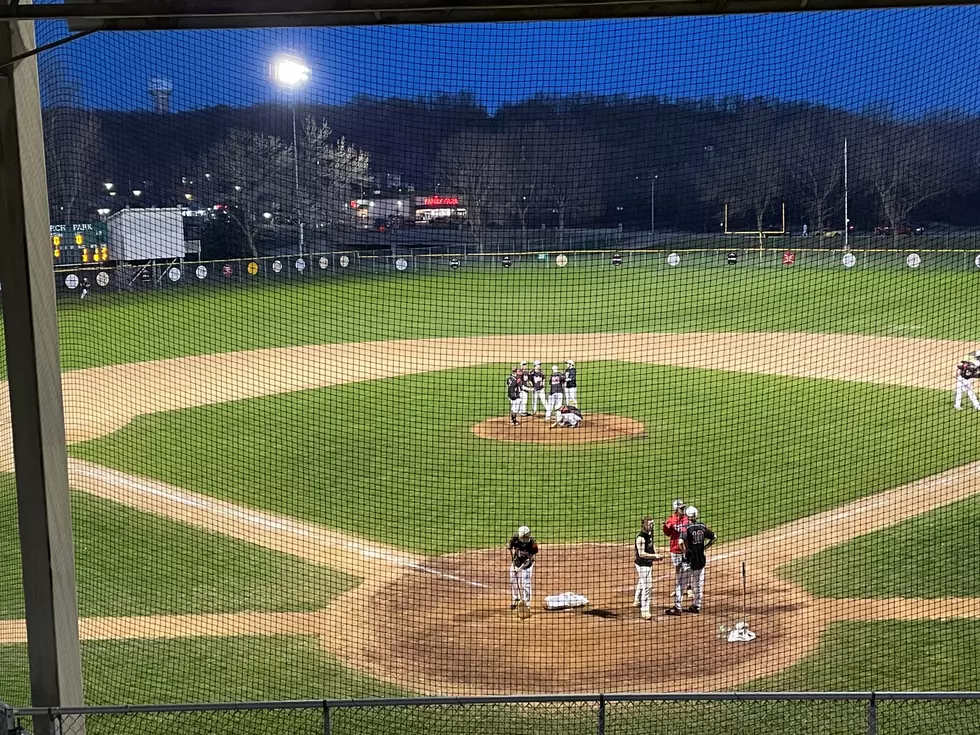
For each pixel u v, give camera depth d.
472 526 13.96
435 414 21.28
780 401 20.92
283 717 8.60
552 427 20.00
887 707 8.46
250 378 24.83
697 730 8.20
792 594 11.09
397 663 9.72
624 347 27.81
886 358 24.25
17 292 6.30
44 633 6.57
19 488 6.48
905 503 13.95
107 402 22.12
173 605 11.24
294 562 12.59
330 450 18.33
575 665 9.57
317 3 6.08
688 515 10.70
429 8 6.08
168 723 8.53
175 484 16.14
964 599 10.66
